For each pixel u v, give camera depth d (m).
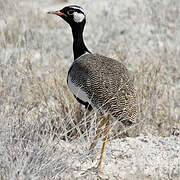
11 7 20.36
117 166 11.34
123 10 25.53
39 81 15.69
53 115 13.66
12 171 9.75
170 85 17.53
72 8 13.34
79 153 11.34
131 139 12.87
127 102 10.95
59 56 19.17
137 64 17.78
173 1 24.64
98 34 22.52
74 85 11.70
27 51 17.31
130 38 21.83
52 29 23.97
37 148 10.48
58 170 10.51
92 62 11.70
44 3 27.75
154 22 22.66
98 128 11.76
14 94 13.60
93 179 10.60
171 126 14.21
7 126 11.09
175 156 11.87
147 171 11.05
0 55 15.49
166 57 19.67
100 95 10.98
